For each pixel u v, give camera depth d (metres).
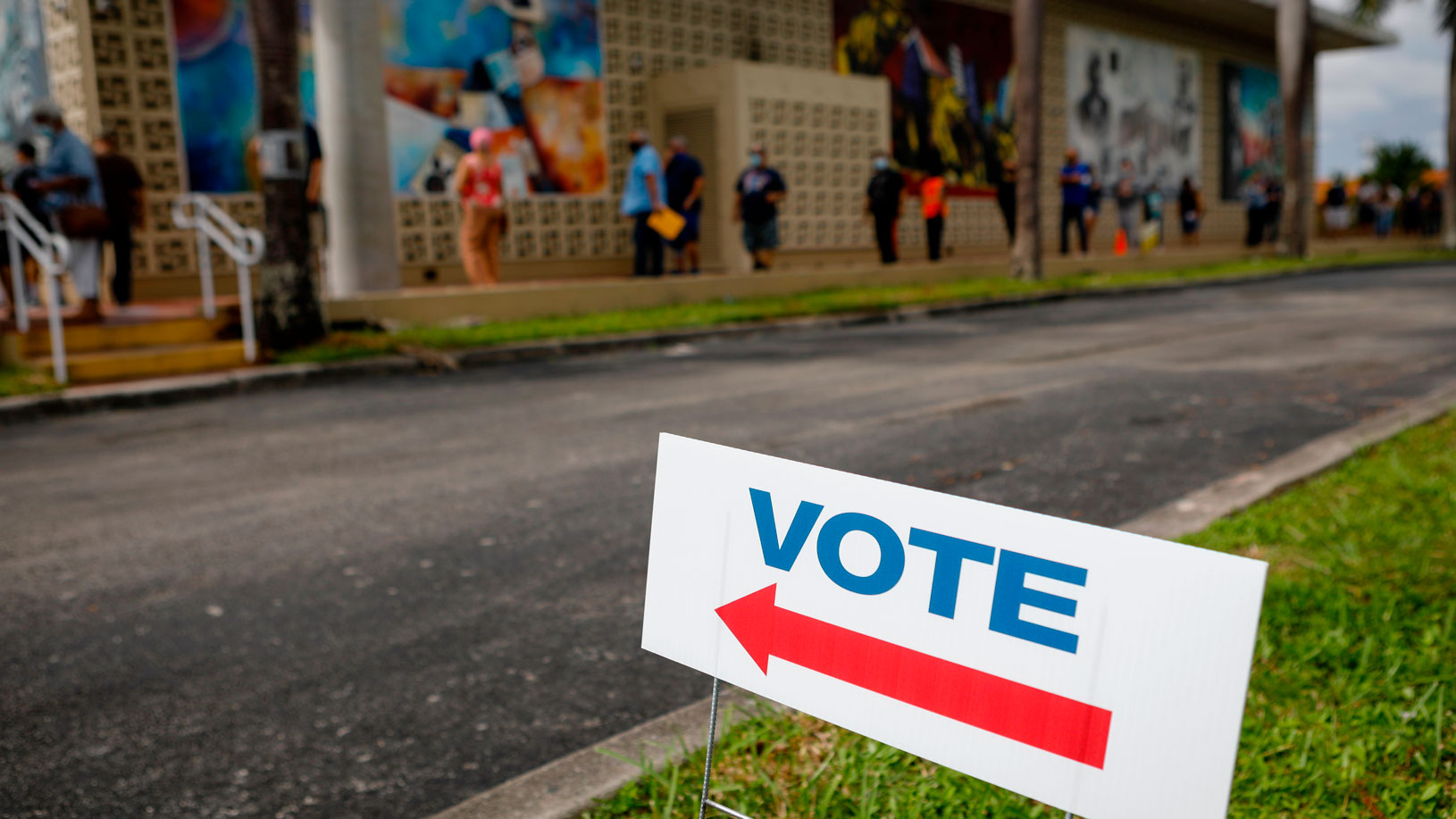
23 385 8.15
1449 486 4.36
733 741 2.56
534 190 16.64
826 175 19.22
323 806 2.53
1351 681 2.74
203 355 9.19
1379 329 10.70
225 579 4.08
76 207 9.41
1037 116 16.89
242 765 2.71
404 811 2.49
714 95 17.53
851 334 11.79
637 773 2.44
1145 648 1.22
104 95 12.53
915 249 22.38
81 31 12.34
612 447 6.18
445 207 15.55
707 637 1.67
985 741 1.36
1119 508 4.69
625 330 11.27
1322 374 8.00
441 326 11.48
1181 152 30.44
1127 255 20.14
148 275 12.94
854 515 1.48
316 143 11.48
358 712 2.99
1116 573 1.25
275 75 9.70
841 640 1.50
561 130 16.95
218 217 9.97
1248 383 7.71
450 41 15.45
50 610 3.80
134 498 5.33
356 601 3.82
